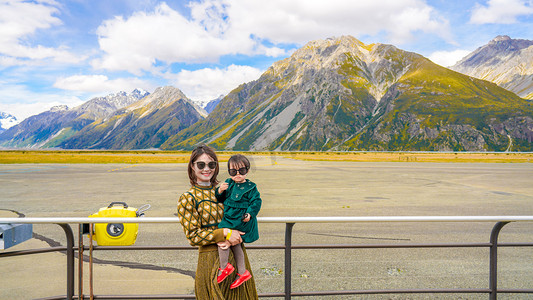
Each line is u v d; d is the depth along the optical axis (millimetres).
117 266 5441
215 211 2262
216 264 2229
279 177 24875
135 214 3941
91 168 36438
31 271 5191
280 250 6434
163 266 5449
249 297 2352
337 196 14547
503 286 4660
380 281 4797
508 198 14148
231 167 2236
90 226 2705
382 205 12156
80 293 2789
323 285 4645
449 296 4285
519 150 193875
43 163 48031
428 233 7930
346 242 7102
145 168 36875
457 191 16578
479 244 3012
